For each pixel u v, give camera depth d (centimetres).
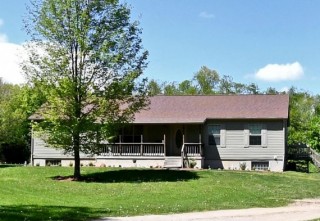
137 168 3688
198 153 3906
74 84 2831
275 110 4000
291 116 6656
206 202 2203
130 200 2222
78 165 3028
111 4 2912
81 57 2881
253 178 3169
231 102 4228
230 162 3981
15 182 2808
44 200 2142
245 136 3975
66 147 2967
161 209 1950
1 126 4453
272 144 3938
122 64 2953
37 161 4172
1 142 4569
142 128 4166
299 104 8181
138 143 3972
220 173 3341
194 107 4188
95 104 2938
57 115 2869
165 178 3048
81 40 2830
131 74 2917
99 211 1864
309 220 1723
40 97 2958
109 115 2953
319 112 7506
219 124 4022
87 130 2888
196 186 2731
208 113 4056
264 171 3741
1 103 4803
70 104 2862
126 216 1775
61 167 3634
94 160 4044
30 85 2902
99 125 2906
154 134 4159
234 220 1706
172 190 2570
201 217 1769
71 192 2475
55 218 1672
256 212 1928
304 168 4094
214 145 4016
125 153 3997
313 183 3106
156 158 3950
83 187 2655
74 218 1692
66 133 2906
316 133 5159
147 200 2227
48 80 2870
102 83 2941
